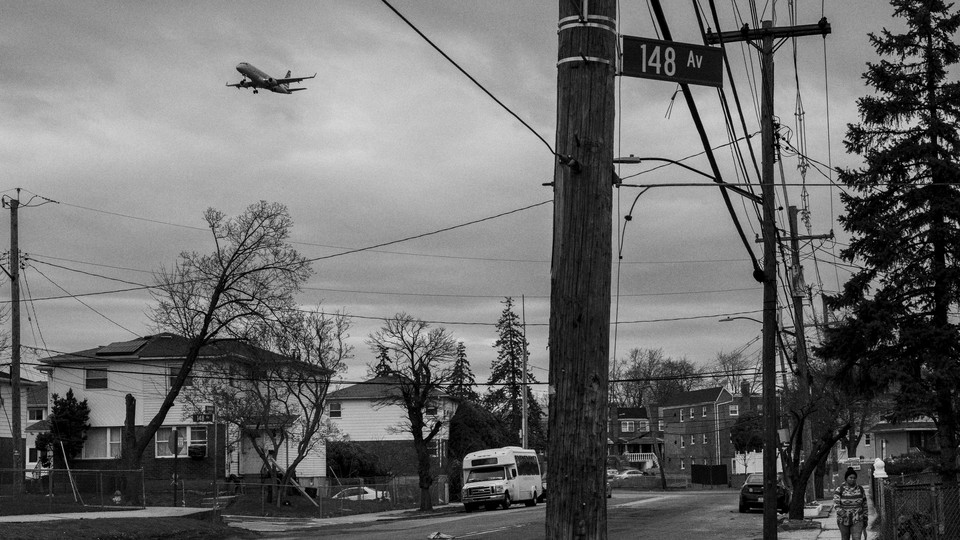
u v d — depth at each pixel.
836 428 36.16
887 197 31.77
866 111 32.06
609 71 7.10
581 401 6.64
